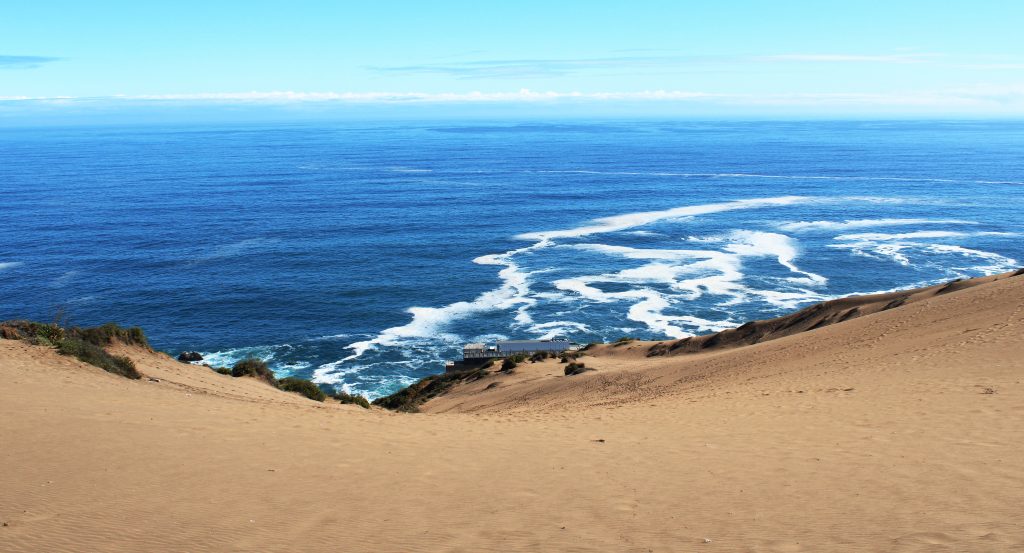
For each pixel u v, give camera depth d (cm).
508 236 11306
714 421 1537
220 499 909
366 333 6550
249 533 782
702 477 1009
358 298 7694
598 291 7781
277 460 1116
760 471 1023
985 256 9062
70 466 1016
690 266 8844
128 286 8200
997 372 1683
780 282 7981
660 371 3288
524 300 7519
